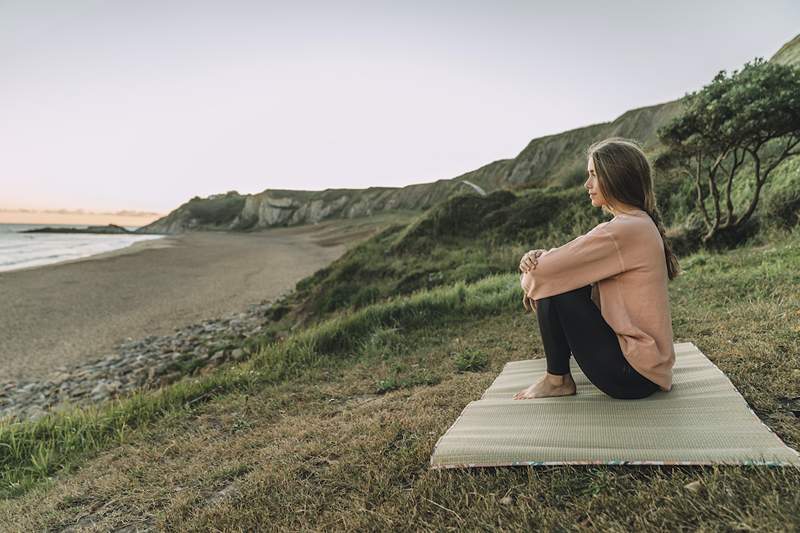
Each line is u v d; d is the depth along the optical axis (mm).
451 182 84812
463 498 2033
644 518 1661
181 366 9023
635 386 2295
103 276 25281
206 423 4320
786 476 1678
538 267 2332
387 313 7375
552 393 2604
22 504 3238
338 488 2439
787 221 8508
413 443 2736
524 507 1863
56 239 83750
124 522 2590
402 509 2094
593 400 2439
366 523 2037
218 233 106438
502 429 2340
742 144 8930
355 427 3268
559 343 2484
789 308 4273
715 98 8492
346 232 60250
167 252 40594
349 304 12109
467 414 2633
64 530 2674
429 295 8055
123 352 11930
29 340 13211
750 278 5863
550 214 14789
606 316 2281
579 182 17641
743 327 3961
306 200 115938
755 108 7699
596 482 1923
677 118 8977
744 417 2066
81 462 3998
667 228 11141
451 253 14336
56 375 10289
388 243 17219
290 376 5570
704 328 4191
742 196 10109
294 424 3785
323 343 6590
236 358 8414
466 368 4738
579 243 2258
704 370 2717
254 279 23812
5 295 19766
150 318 15664
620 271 2211
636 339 2213
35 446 4621
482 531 1809
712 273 6988
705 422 2062
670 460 1874
